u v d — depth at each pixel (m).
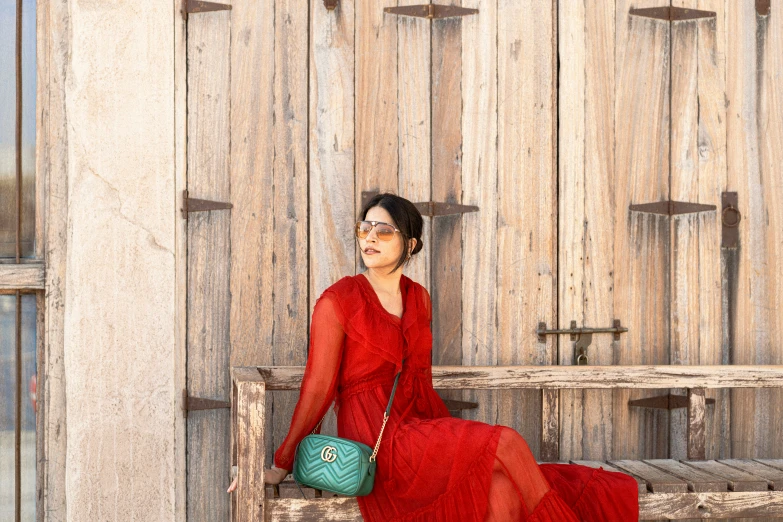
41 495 3.44
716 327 3.78
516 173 3.70
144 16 3.43
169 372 3.45
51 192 3.41
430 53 3.66
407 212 2.94
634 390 3.78
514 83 3.69
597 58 3.73
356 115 3.62
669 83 3.77
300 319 3.59
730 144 3.79
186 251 3.51
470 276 3.68
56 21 3.42
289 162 3.58
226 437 3.53
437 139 3.66
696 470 3.37
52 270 3.41
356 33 3.62
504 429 2.70
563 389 3.72
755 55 3.79
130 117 3.42
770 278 3.80
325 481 2.64
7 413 3.47
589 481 2.94
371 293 2.88
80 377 3.37
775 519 3.79
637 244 3.76
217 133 3.53
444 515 2.66
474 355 3.68
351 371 2.86
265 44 3.56
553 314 3.71
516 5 3.69
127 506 3.41
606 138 3.74
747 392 3.82
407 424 2.76
